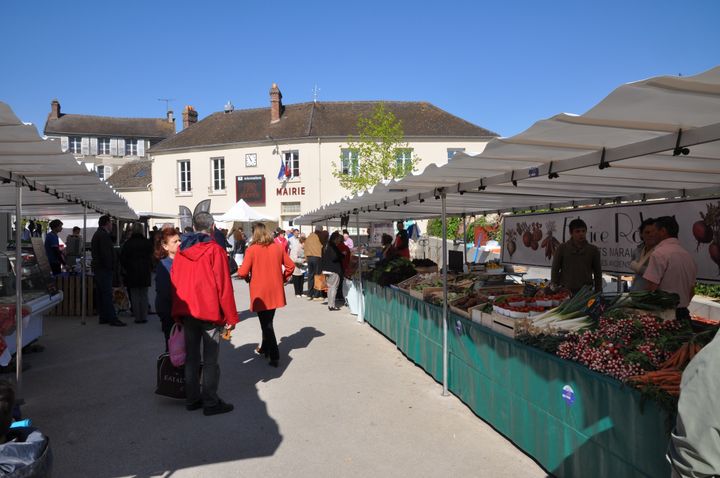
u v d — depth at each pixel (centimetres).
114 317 986
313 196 3073
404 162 2972
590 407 322
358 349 782
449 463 399
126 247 993
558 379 357
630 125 279
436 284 710
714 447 179
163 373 534
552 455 366
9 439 251
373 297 947
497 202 836
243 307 1245
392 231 1802
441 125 3156
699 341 302
